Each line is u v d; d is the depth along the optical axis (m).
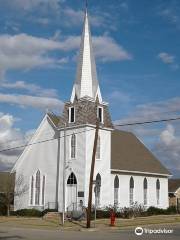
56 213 48.19
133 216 49.62
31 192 55.94
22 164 58.16
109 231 33.19
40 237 27.06
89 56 53.69
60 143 52.75
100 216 45.88
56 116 56.56
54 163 53.31
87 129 49.50
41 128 56.34
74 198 49.31
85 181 48.41
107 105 53.38
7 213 54.53
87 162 48.94
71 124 50.97
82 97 50.94
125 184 55.41
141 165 59.47
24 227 36.84
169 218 47.84
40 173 55.19
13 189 57.84
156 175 61.50
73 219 43.66
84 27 54.78
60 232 31.94
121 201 54.19
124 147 60.78
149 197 59.50
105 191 50.91
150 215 53.62
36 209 53.00
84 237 27.06
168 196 70.19
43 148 55.53
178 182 75.81
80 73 52.94
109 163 52.16
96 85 52.88
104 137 52.00
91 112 50.41
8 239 25.86
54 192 52.47
